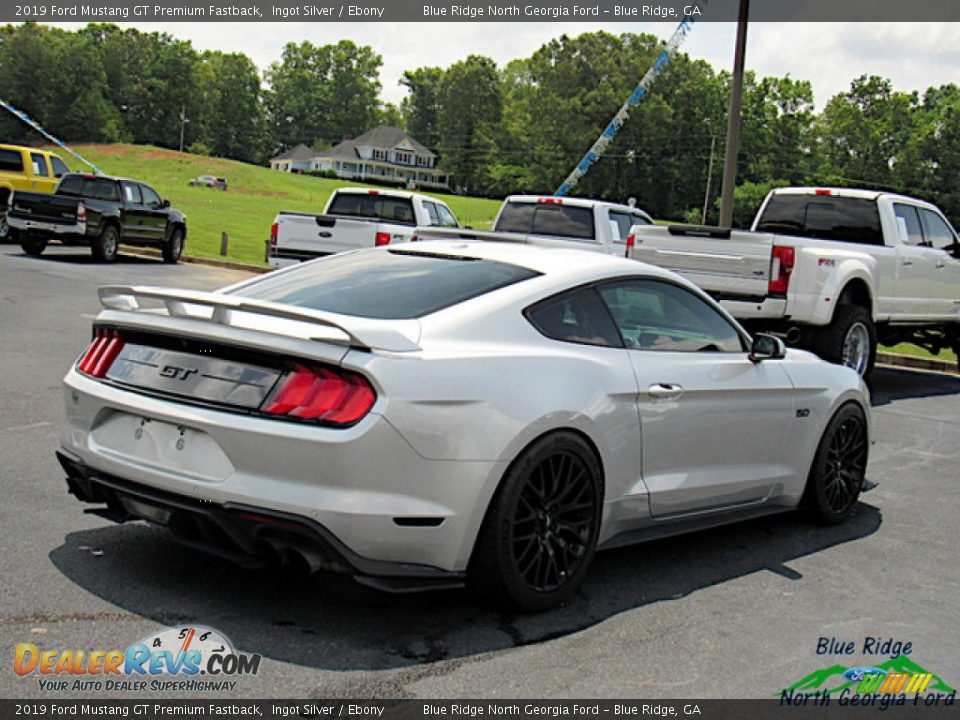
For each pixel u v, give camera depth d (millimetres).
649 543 5355
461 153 147875
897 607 4551
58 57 136875
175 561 4457
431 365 3760
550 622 4074
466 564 3900
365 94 185500
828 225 11961
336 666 3518
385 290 4336
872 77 115312
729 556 5199
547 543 4125
